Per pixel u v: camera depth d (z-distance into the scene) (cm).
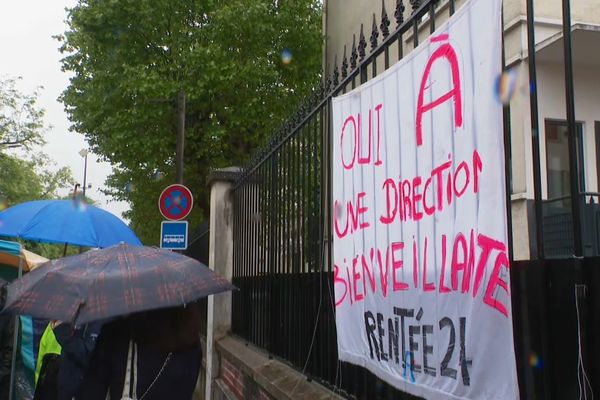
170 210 1088
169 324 336
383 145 330
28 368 552
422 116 284
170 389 331
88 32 1634
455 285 252
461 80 248
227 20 1554
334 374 427
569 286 208
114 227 553
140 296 308
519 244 448
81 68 1781
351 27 1266
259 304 662
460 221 248
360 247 358
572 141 209
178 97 1523
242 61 1608
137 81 1529
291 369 519
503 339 216
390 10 1012
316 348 462
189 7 1625
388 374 314
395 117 315
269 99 1625
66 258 343
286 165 570
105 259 330
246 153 1705
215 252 843
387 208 323
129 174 1823
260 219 670
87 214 542
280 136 593
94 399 328
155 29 1616
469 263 241
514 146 506
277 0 1658
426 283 277
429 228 276
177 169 1382
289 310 543
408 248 297
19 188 3136
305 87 1670
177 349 335
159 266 330
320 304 453
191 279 331
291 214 546
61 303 301
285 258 566
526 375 230
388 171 322
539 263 222
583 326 199
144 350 331
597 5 675
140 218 1952
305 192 509
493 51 223
